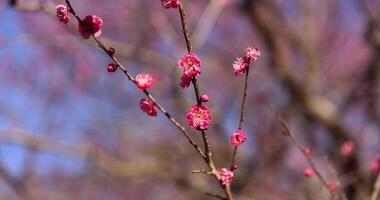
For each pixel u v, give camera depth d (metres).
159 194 13.24
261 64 9.40
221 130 8.80
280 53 8.68
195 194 9.22
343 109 8.51
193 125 2.35
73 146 8.33
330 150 7.79
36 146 7.80
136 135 11.90
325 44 11.12
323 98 8.48
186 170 9.16
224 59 11.31
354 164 7.21
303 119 8.36
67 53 11.49
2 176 7.54
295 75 8.47
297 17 9.38
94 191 13.15
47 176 12.20
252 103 9.91
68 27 5.41
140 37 10.57
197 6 9.97
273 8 8.90
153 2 10.34
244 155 9.16
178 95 8.40
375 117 8.80
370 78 8.52
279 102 9.48
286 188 9.60
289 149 9.34
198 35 6.59
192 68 2.28
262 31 8.74
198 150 2.47
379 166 4.05
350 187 6.50
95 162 8.68
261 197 9.41
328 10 10.08
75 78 11.69
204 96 2.33
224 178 2.49
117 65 2.39
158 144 11.29
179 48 8.74
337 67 11.36
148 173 9.13
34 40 6.60
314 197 5.00
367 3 7.12
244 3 8.72
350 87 9.21
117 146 11.94
